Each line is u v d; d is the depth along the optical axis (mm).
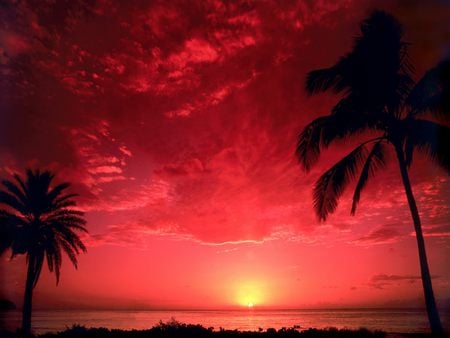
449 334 13930
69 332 19938
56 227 30906
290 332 18625
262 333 18562
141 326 56219
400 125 15633
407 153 15273
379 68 15484
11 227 29250
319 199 15867
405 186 15414
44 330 40875
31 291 28984
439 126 14414
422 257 14633
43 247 29859
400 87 15617
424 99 14836
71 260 31578
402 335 17406
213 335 18297
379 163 16328
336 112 15727
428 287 14289
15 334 24250
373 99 15641
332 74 16047
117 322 68688
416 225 14961
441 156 14227
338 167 15875
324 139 15430
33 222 30688
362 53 15742
